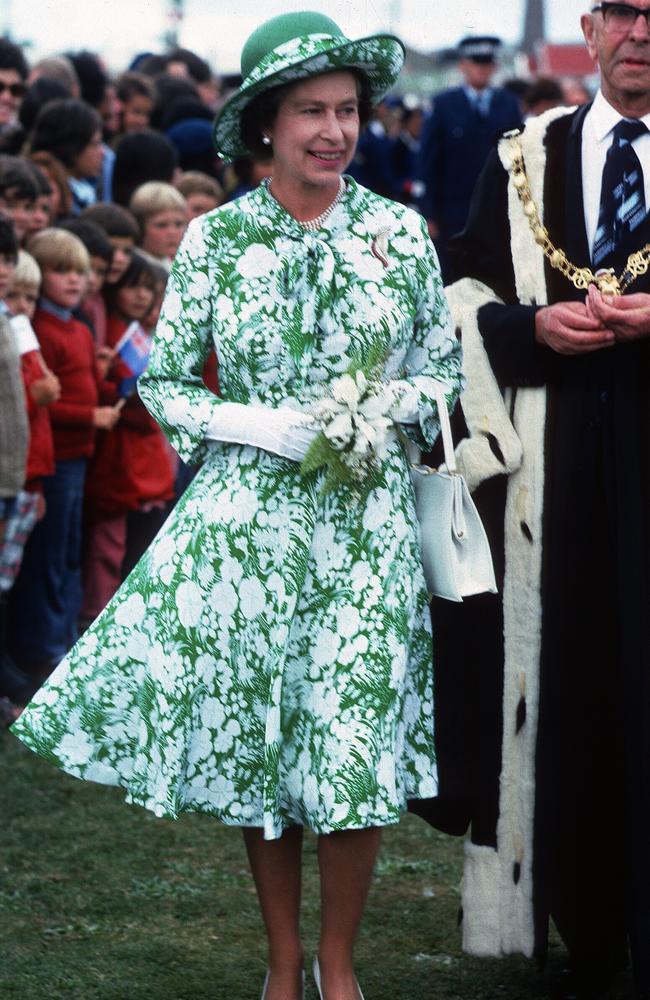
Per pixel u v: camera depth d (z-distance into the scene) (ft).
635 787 42.96
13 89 102.37
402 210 42.27
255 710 41.09
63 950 48.67
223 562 40.96
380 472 41.19
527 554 44.93
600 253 44.98
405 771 42.63
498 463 44.93
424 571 42.73
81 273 75.31
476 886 45.55
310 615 40.96
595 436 44.24
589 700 44.75
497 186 46.75
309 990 46.62
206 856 57.06
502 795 45.24
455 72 299.17
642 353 44.19
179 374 42.14
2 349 66.80
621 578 43.50
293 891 43.01
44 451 71.61
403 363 42.96
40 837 58.39
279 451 40.55
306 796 40.40
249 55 41.09
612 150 44.75
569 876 45.62
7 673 73.72
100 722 42.37
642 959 42.75
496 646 45.29
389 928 50.90
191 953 48.62
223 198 95.61
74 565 78.13
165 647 41.16
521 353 44.75
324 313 40.78
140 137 97.30
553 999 45.83
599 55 44.68
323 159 40.68
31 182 77.41
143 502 82.33
